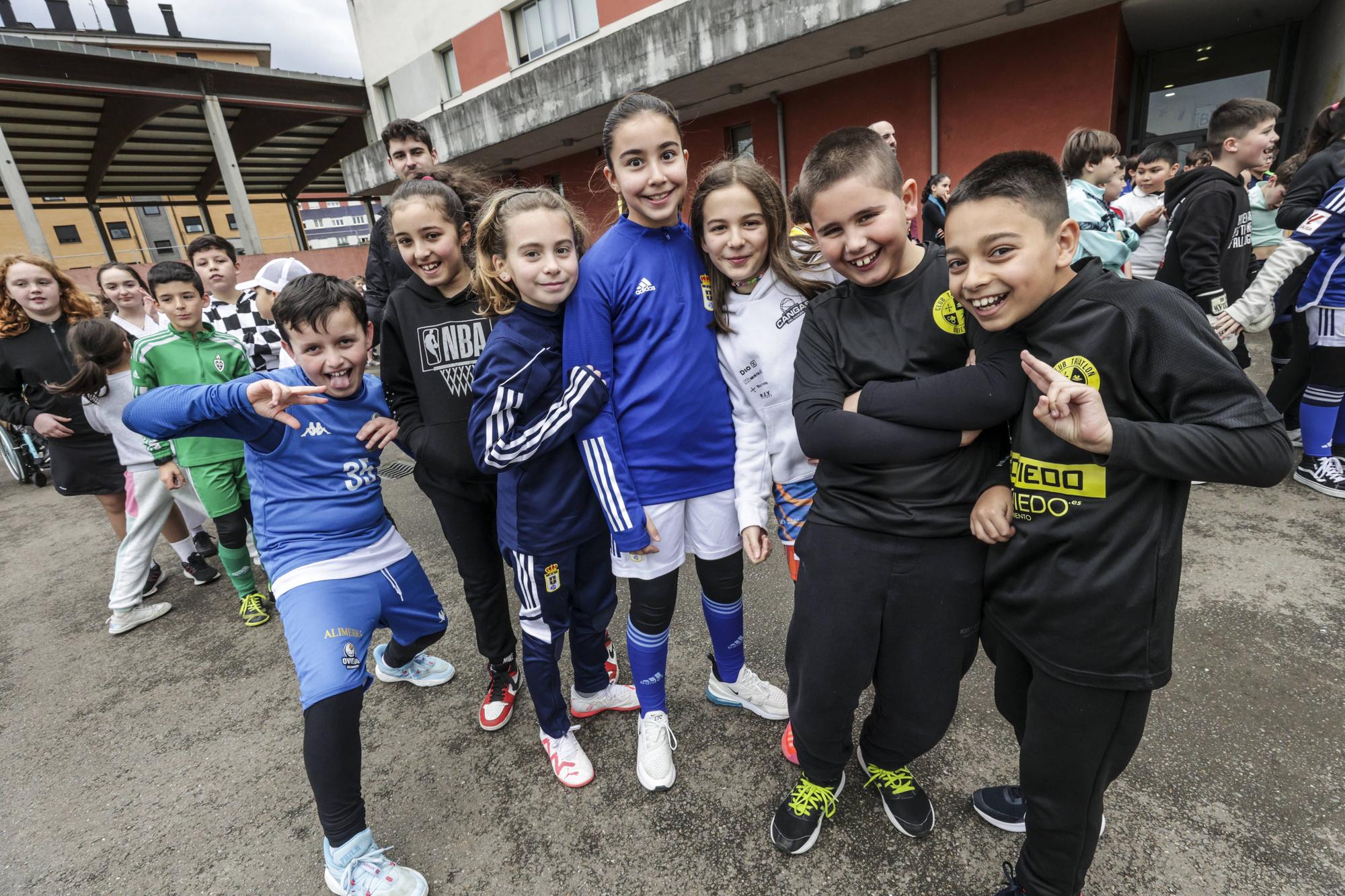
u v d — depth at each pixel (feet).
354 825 4.97
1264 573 8.00
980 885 4.69
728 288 5.33
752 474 5.54
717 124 32.55
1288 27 25.07
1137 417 3.36
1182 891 4.49
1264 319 9.10
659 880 5.01
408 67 47.03
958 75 24.53
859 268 4.22
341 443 5.63
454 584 10.22
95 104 47.14
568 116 31.04
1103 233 8.38
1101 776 3.75
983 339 3.92
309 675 4.90
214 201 77.05
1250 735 5.71
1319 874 4.52
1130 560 3.38
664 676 6.12
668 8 32.04
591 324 5.08
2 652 9.67
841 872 4.90
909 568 4.26
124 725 7.67
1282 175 13.64
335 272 57.62
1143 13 22.24
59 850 5.91
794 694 4.90
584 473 5.61
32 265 10.16
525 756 6.49
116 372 9.53
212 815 6.17
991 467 4.27
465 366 6.28
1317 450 9.92
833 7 21.33
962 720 6.27
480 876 5.21
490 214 5.04
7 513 16.33
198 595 11.03
